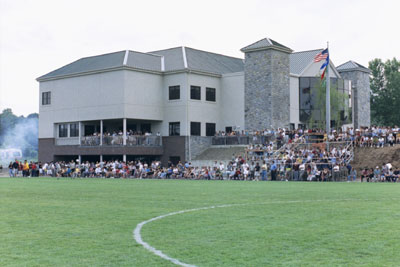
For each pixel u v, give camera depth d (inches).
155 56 2819.9
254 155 2154.3
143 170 2226.9
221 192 1107.9
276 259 390.6
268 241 462.9
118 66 2564.0
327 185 1414.9
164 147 2682.1
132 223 584.4
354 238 474.0
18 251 425.4
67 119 2824.8
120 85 2576.3
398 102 4222.4
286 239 472.1
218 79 2785.4
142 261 386.3
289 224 565.6
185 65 2647.6
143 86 2635.3
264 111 2534.5
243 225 561.3
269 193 1065.5
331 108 2765.7
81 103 2755.9
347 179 1797.5
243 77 2691.9
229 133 2596.0
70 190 1208.2
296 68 2842.0
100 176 2341.3
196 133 2655.0
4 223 589.9
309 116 2773.1
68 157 2918.3
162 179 2054.6
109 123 2896.2
